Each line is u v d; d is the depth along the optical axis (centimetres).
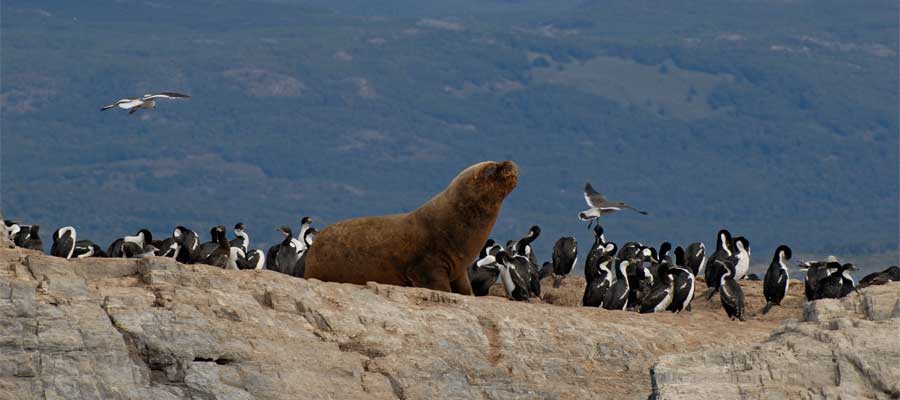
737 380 4006
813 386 3972
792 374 4000
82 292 4091
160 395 4019
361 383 4269
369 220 5262
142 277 4284
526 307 4797
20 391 3875
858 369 3984
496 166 5097
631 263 6269
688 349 4800
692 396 3931
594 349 4666
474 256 5222
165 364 4072
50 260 4153
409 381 4325
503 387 4459
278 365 4191
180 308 4159
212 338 4147
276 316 4328
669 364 4100
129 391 3981
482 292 5938
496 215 5162
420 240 5150
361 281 5216
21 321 3928
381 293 4675
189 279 4309
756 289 6191
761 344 4150
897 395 3909
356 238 5212
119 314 4078
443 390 4362
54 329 3953
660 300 5456
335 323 4406
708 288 6019
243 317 4250
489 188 5081
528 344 4597
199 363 4097
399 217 5234
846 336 4081
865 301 4359
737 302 5319
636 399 4559
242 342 4184
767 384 3972
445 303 4706
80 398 3922
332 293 4522
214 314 4222
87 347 3969
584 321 4775
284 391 4150
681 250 6894
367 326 4450
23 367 3894
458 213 5112
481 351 4525
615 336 4728
